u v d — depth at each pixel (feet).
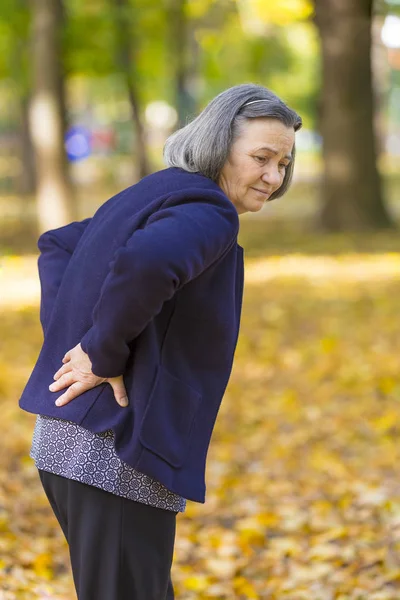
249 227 100.32
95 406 11.62
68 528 12.08
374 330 46.85
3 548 19.62
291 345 45.03
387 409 33.17
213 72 144.77
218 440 31.96
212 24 127.24
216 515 25.25
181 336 11.87
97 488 11.65
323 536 22.39
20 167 165.37
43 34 81.05
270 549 22.15
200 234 11.02
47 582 18.79
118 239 11.84
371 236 86.63
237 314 12.52
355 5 87.76
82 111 258.16
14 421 32.83
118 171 192.54
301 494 26.37
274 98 12.33
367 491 25.14
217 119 12.19
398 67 211.61
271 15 89.56
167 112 226.58
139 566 11.80
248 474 28.63
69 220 82.43
